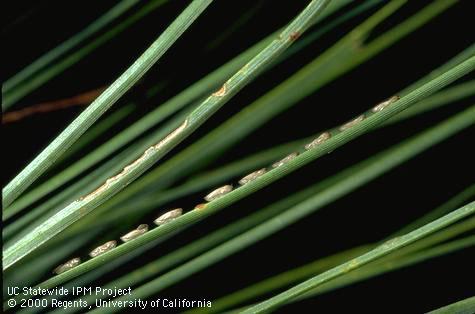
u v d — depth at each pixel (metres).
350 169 0.13
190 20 0.11
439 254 0.13
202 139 0.13
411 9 0.12
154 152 0.11
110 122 0.13
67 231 0.13
